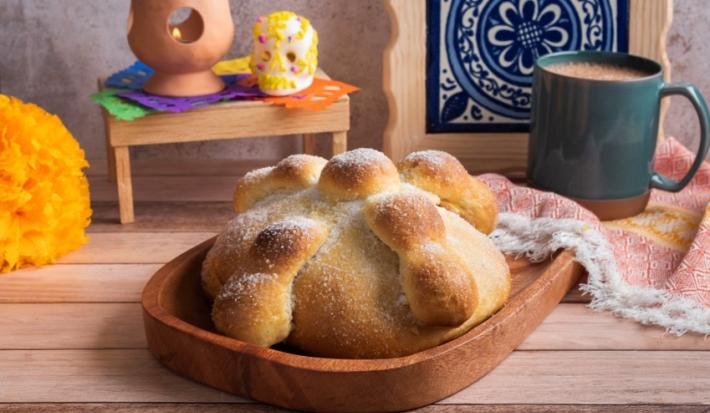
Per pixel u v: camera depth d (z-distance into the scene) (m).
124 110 1.15
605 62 1.20
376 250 0.97
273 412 0.95
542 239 1.10
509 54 1.25
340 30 1.31
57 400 0.96
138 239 1.16
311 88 1.20
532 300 1.01
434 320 0.95
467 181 1.05
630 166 1.15
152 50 1.16
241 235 1.00
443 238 0.97
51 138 1.13
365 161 0.99
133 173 1.30
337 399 0.93
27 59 1.30
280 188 1.03
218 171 1.31
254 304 0.95
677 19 1.31
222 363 0.95
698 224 1.15
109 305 1.06
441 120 1.26
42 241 1.11
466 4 1.24
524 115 1.26
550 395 0.97
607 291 1.06
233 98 1.18
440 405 0.96
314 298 0.96
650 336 1.03
